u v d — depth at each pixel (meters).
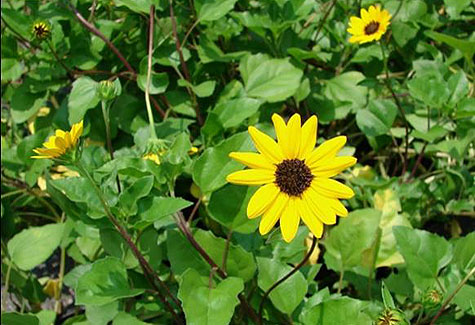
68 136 0.43
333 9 0.72
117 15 0.70
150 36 0.60
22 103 0.68
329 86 0.67
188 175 0.62
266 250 0.54
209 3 0.61
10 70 0.67
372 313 0.51
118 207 0.49
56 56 0.64
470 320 0.55
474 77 0.67
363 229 0.56
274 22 0.66
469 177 0.63
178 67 0.68
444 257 0.52
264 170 0.42
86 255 0.60
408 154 0.69
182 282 0.46
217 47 0.67
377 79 0.69
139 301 0.54
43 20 0.63
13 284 0.64
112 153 0.56
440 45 0.73
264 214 0.42
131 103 0.66
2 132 0.73
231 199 0.49
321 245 0.64
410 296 0.56
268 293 0.50
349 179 0.63
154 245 0.54
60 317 0.64
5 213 0.66
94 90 0.59
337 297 0.50
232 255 0.50
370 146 0.73
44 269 0.69
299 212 0.42
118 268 0.50
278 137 0.42
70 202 0.56
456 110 0.60
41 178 0.69
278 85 0.64
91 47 0.66
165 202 0.48
